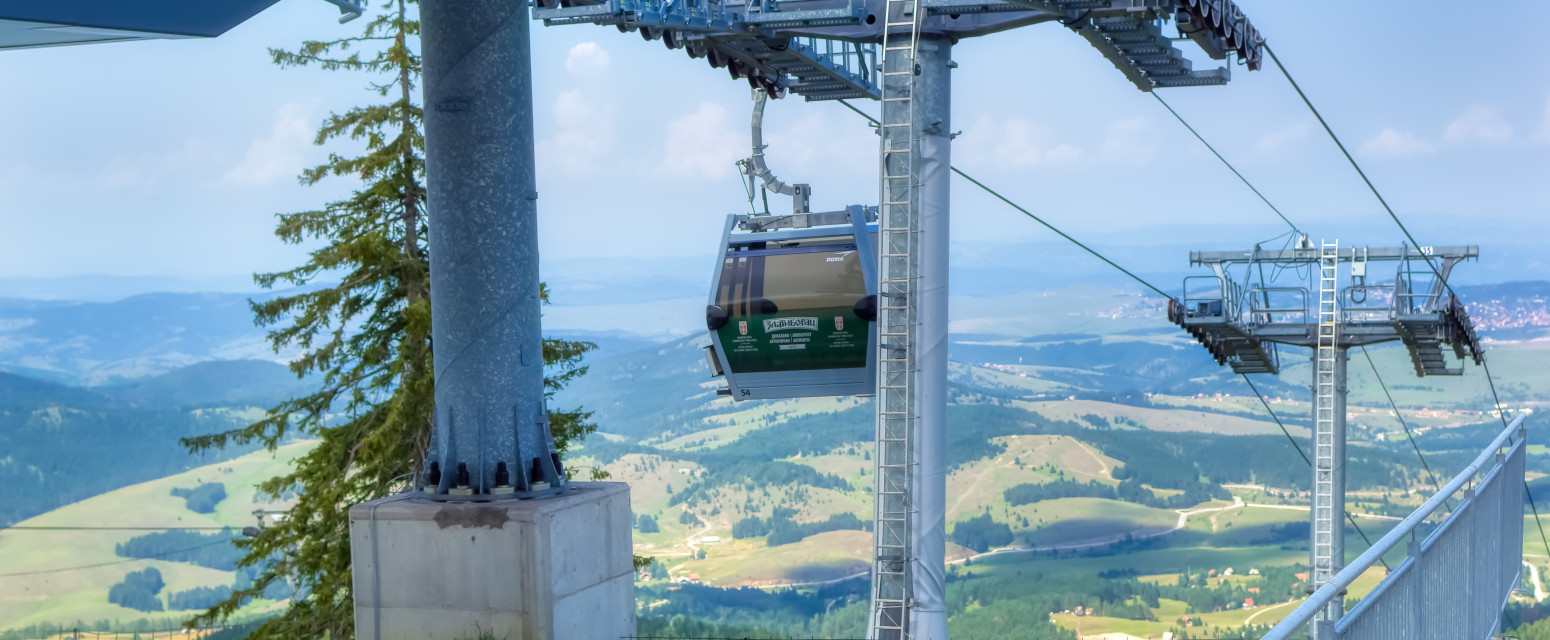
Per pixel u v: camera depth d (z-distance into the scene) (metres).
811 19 10.90
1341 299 27.08
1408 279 26.39
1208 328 28.12
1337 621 4.20
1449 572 5.98
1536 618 41.78
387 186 20.38
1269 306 27.86
